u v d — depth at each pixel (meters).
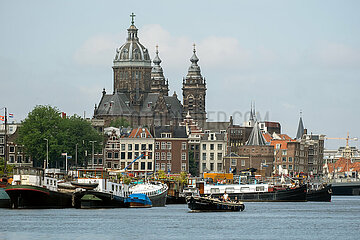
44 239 181.12
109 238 183.25
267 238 187.25
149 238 183.75
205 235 189.38
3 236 184.00
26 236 184.25
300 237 189.88
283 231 198.88
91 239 181.62
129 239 182.25
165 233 190.88
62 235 186.12
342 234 195.62
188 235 188.88
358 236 192.75
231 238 186.00
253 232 195.75
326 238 189.00
